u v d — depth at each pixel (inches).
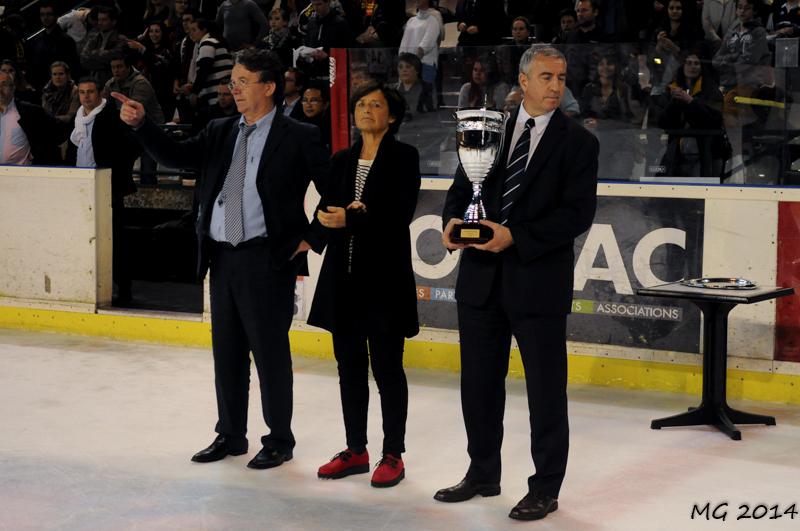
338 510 177.9
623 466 205.0
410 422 237.8
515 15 410.9
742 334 260.8
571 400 259.6
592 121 278.5
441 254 291.1
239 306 200.4
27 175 343.6
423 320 296.2
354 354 192.2
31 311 347.9
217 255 202.7
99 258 339.0
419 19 397.4
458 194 182.4
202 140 204.7
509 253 171.8
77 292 341.1
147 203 443.5
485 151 171.0
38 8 616.1
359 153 190.1
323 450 214.7
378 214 185.6
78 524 171.0
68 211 339.0
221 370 205.5
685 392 265.9
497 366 179.8
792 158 263.3
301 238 196.1
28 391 264.8
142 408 248.2
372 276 185.9
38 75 502.6
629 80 273.3
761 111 264.7
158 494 186.2
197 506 180.1
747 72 265.0
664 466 205.2
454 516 175.0
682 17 359.6
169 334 327.9
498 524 171.0
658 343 268.5
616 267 271.9
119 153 347.6
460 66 286.5
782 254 254.7
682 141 271.4
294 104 357.4
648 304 268.7
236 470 200.5
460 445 219.1
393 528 169.3
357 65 298.5
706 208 261.7
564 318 173.2
